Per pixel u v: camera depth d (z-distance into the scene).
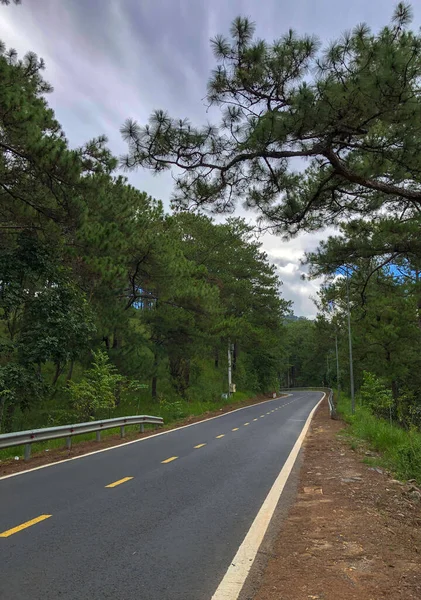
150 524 5.82
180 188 9.12
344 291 26.44
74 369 28.03
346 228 15.09
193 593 3.84
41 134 13.38
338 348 54.00
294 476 9.09
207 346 34.56
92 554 4.75
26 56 13.03
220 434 17.16
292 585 3.95
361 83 7.08
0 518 6.03
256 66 7.49
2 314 19.39
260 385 59.44
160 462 10.65
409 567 4.32
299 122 7.52
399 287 23.92
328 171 10.17
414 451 9.84
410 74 6.99
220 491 7.71
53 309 17.69
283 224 10.77
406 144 8.41
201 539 5.25
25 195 15.98
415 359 37.22
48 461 10.77
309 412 32.28
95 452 12.21
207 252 38.91
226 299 42.16
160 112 7.83
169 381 33.47
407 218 14.53
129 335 24.47
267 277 50.47
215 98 8.07
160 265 22.14
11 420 18.05
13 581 4.08
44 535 5.35
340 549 4.83
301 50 7.25
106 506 6.68
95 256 18.69
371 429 16.17
